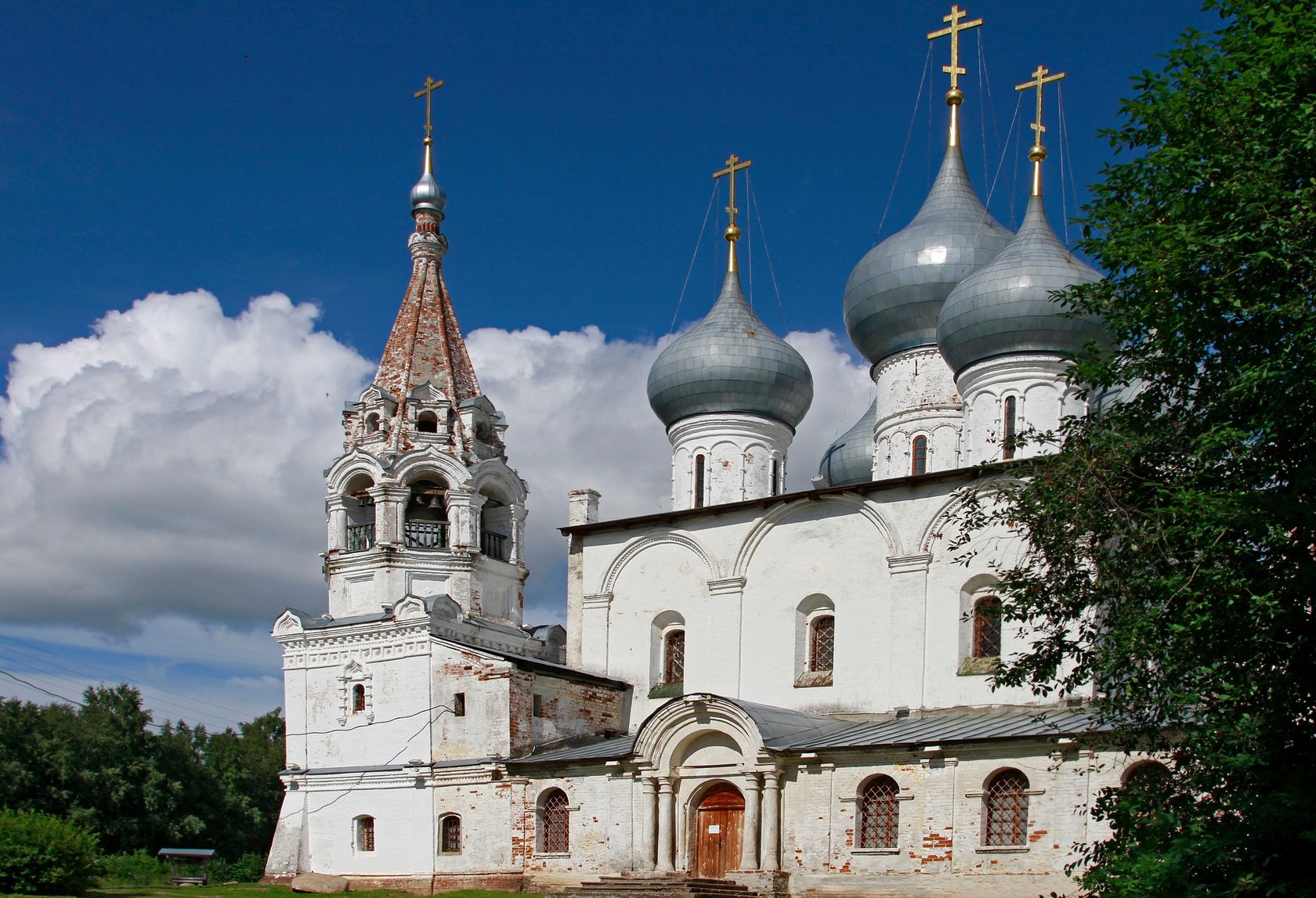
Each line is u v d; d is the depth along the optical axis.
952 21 58.06
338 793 50.91
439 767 48.44
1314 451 23.06
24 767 66.81
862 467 60.47
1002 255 49.59
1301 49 23.38
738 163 61.00
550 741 48.31
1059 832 36.59
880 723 44.12
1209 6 25.44
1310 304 23.09
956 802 38.50
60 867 42.69
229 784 82.31
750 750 41.75
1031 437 28.30
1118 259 25.77
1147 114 25.75
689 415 57.31
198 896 46.31
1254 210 23.23
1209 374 24.97
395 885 48.47
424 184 59.72
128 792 72.19
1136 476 25.33
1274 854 22.19
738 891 40.47
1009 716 41.97
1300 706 23.45
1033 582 26.86
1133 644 23.78
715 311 58.53
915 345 54.22
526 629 55.78
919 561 45.34
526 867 45.88
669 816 43.06
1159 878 22.98
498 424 56.97
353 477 54.41
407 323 57.28
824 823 40.72
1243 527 23.27
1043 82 53.28
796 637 47.38
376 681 51.06
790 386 56.94
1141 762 35.69
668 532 50.88
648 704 50.09
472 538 53.56
